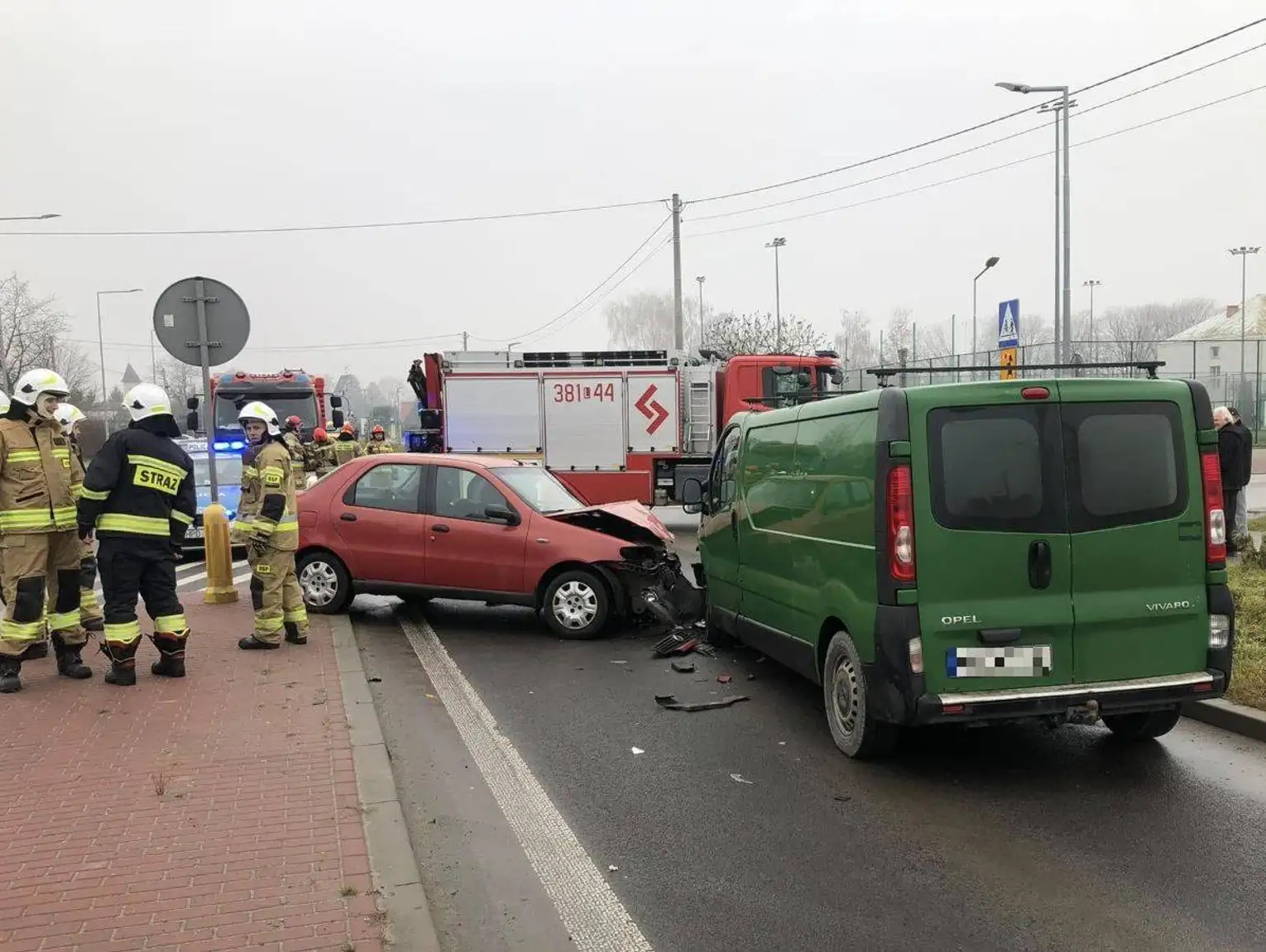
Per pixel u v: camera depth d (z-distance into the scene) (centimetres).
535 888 385
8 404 630
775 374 1697
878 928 351
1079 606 477
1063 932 346
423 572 869
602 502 1709
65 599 648
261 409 910
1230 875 389
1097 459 481
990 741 562
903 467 473
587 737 576
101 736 530
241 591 1068
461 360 1736
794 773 513
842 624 536
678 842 427
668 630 856
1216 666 491
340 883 363
